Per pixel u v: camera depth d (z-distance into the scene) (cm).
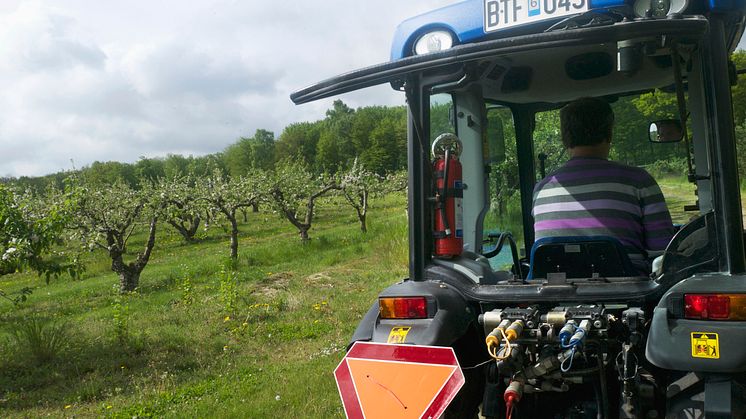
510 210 444
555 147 456
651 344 260
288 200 2469
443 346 296
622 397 275
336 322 991
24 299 875
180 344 902
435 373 289
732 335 247
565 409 304
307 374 677
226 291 1184
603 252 304
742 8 271
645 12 267
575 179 327
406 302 312
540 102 446
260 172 2603
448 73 326
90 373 795
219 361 805
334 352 797
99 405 666
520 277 418
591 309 277
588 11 280
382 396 299
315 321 994
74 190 1193
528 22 295
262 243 2778
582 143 334
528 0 295
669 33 245
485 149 383
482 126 379
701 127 300
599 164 325
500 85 412
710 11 270
